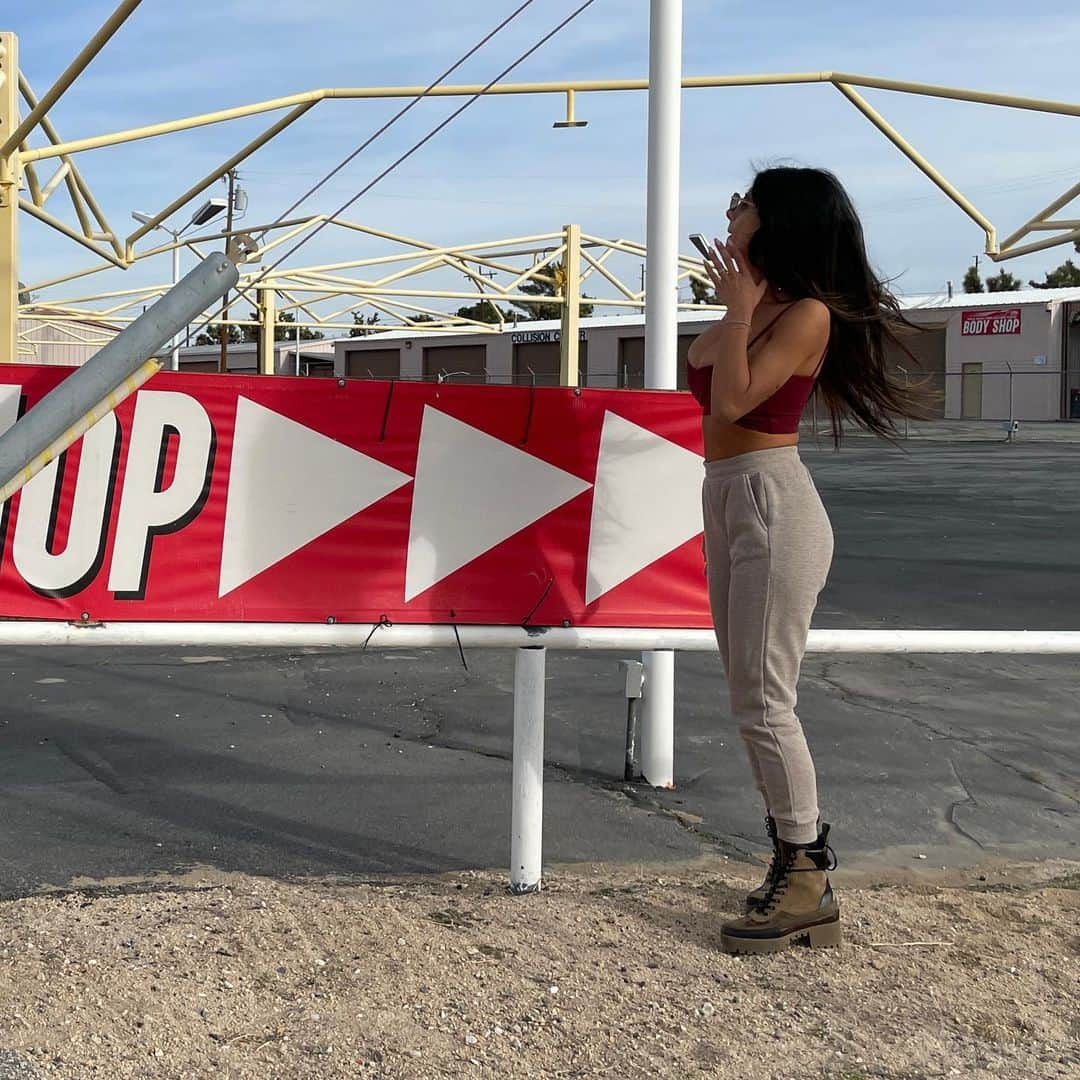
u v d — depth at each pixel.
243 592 3.51
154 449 3.45
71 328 33.97
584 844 4.25
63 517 3.43
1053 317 50.09
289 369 65.94
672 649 3.62
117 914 3.33
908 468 27.22
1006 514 17.34
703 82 8.20
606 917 3.40
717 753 5.44
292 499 3.52
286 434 3.50
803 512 3.08
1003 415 51.31
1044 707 6.42
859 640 3.50
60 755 5.27
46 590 3.43
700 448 3.68
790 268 3.08
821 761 5.36
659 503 3.67
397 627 3.55
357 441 3.53
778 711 3.15
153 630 3.39
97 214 11.63
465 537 3.59
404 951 3.09
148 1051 2.56
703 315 45.03
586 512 3.64
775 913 3.18
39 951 3.02
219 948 3.07
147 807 4.60
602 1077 2.55
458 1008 2.80
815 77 8.34
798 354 3.00
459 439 3.57
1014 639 3.58
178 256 27.48
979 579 11.15
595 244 23.95
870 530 15.28
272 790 4.83
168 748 5.40
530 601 3.62
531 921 3.34
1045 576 11.31
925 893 3.78
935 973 3.10
